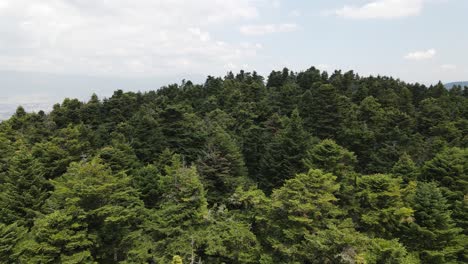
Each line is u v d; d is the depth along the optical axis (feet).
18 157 96.89
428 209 84.07
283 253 72.59
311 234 74.74
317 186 78.43
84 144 136.77
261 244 81.46
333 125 165.48
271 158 126.21
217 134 128.26
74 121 191.42
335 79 252.62
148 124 142.51
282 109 202.28
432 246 81.87
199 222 78.69
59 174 118.42
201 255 79.10
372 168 132.67
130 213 75.51
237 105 198.29
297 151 124.06
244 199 90.94
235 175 117.70
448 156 108.58
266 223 82.69
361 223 89.61
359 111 186.39
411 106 201.46
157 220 79.41
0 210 89.71
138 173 110.32
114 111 196.85
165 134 145.79
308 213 75.97
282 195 79.77
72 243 64.75
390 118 168.76
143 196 103.35
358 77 285.84
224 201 98.84
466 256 82.79
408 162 114.52
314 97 184.65
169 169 108.37
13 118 184.75
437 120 175.11
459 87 242.37
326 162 109.09
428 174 109.81
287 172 120.78
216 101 222.28
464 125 161.68
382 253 66.69
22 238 71.41
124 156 120.57
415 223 82.69
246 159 145.59
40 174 100.53
